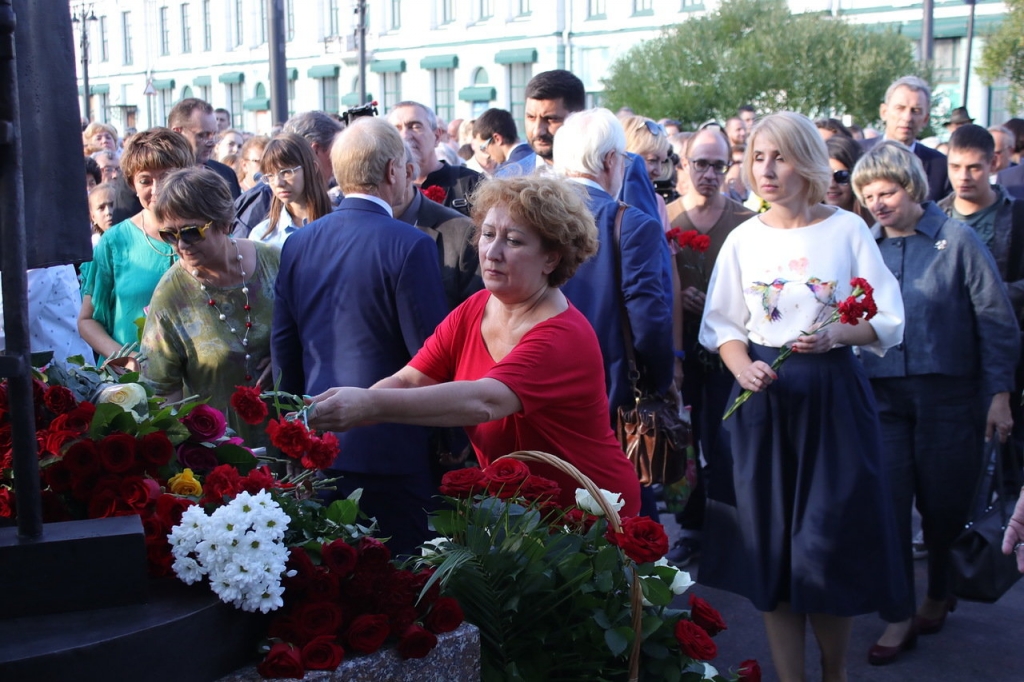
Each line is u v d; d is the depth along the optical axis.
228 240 3.48
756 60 22.52
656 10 31.27
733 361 3.54
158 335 3.45
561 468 2.23
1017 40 19.06
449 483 2.26
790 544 3.45
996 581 3.61
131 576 1.73
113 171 8.34
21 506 1.70
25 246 1.70
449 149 9.53
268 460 2.30
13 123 1.65
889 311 3.47
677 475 3.75
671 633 2.14
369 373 3.25
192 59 40.84
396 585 1.90
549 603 2.08
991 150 4.79
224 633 1.75
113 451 1.94
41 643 1.58
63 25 1.87
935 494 4.05
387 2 36.28
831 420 3.40
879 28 26.58
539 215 2.50
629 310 3.65
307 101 38.19
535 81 5.05
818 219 3.57
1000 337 3.93
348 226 3.31
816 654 4.11
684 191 6.04
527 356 2.50
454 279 3.92
